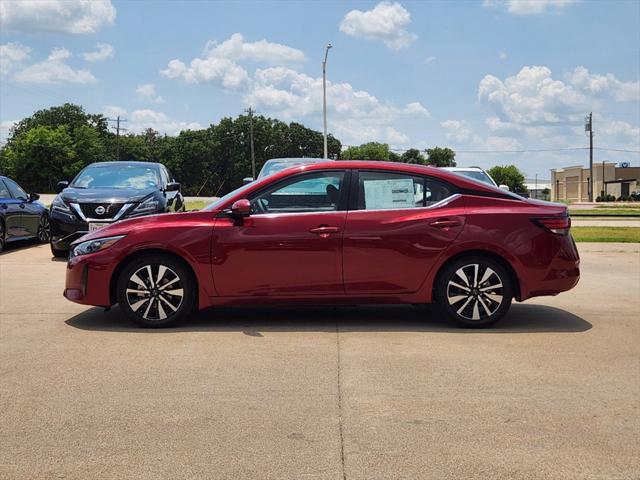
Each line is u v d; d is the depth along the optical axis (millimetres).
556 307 7406
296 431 3682
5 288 8453
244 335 5926
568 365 5000
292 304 6191
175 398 4219
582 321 6625
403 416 3912
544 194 130000
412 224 6109
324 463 3277
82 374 4730
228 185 130875
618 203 67000
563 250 6203
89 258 6172
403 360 5109
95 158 113125
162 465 3254
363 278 6102
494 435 3629
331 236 6066
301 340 5742
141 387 4438
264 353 5309
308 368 4891
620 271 10273
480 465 3256
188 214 6238
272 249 6059
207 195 128750
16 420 3840
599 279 9484
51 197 56344
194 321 6516
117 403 4129
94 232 6387
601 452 3414
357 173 6270
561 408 4059
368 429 3713
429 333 6035
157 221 6215
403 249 6090
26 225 13539
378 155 133250
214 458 3334
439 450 3432
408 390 4391
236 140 131125
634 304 7598
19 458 3332
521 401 4180
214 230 6086
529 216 6176
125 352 5332
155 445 3490
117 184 12602
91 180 12758
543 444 3510
